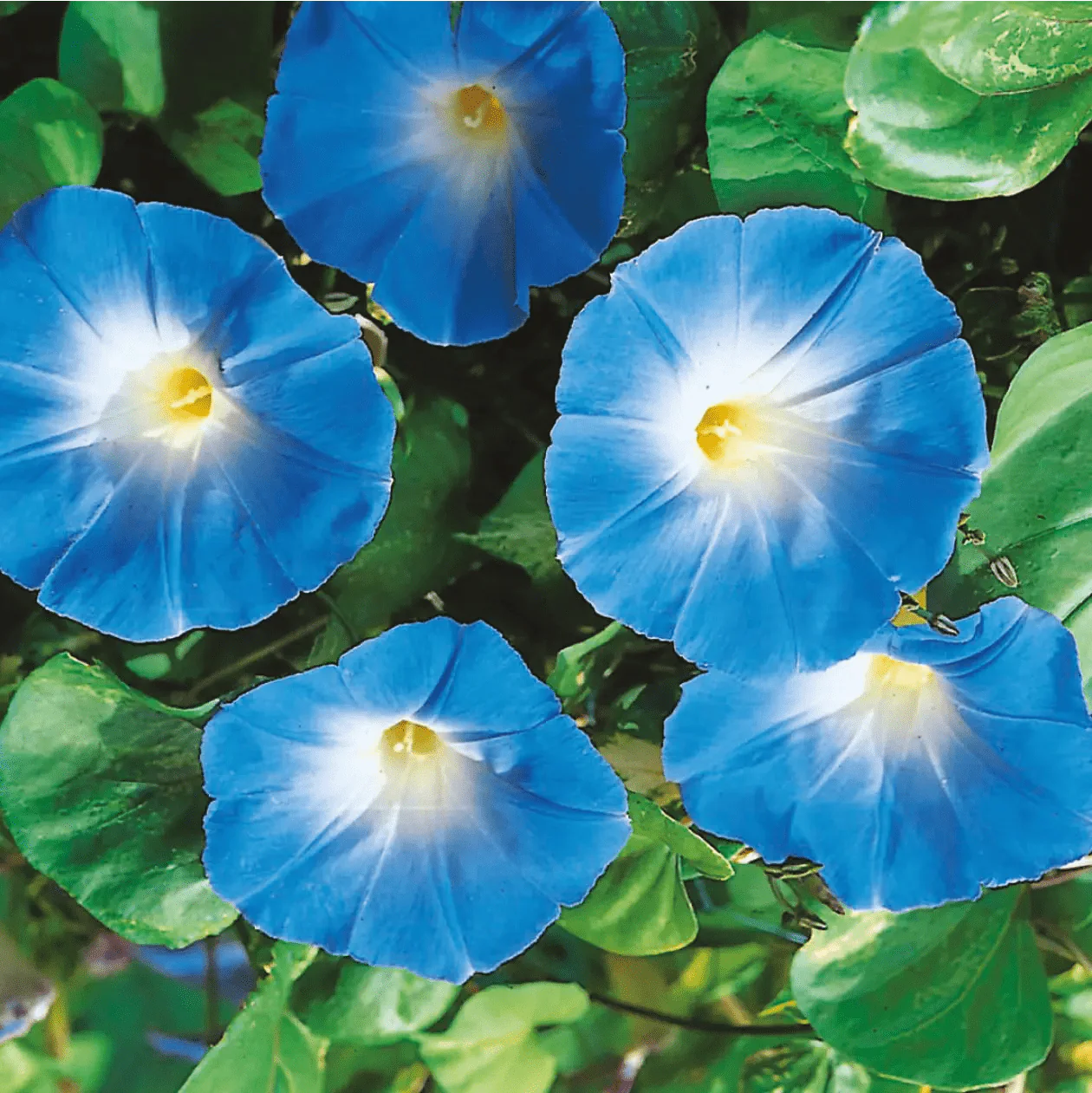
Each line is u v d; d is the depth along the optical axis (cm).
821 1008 74
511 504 73
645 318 66
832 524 68
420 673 66
